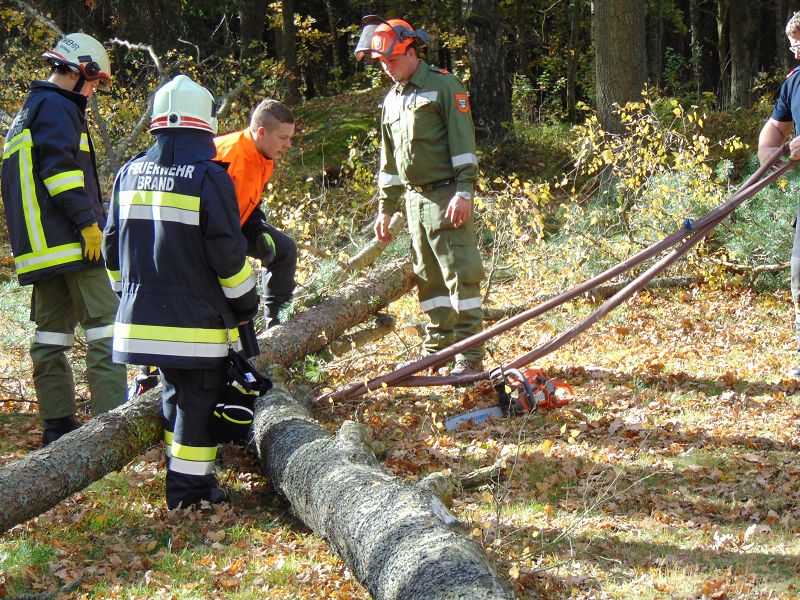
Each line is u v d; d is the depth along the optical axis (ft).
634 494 13.60
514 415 17.53
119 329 12.87
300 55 82.94
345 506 10.61
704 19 105.70
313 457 12.26
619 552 11.64
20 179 15.67
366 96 63.57
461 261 19.63
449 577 8.43
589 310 26.73
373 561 9.49
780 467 14.62
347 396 18.53
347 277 21.26
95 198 16.65
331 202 36.11
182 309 12.66
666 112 47.34
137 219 12.67
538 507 13.07
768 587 10.52
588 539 12.07
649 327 25.20
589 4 80.43
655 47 77.56
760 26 90.12
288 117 15.25
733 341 23.54
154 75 44.27
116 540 12.47
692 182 29.60
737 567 11.12
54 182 15.42
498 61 54.90
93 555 12.01
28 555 11.66
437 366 19.15
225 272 12.59
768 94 68.90
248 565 11.47
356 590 10.61
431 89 19.16
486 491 13.64
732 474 14.37
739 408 17.84
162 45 52.21
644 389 19.29
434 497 10.41
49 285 16.22
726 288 29.14
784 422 16.85
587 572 11.09
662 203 29.04
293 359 17.84
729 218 29.99
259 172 15.65
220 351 13.02
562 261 29.12
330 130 55.11
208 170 12.46
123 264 12.88
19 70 35.88
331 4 93.56
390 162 20.80
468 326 19.86
